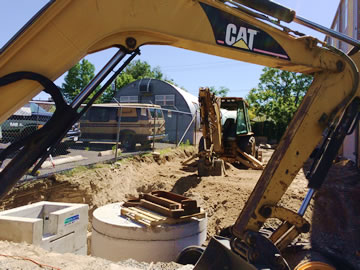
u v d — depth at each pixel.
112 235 5.40
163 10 2.73
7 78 2.29
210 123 11.05
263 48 3.17
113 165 10.68
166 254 5.31
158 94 23.00
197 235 5.68
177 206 5.72
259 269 2.81
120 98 24.52
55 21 2.41
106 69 2.67
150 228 5.29
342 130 3.40
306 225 3.25
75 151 13.25
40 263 3.54
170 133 21.61
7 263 3.41
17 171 2.37
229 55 3.18
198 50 3.07
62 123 2.47
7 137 9.23
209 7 2.89
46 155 2.45
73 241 5.41
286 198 8.29
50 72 2.43
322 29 3.23
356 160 13.39
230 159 13.24
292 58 3.29
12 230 4.61
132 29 2.64
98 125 14.56
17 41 2.33
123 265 4.32
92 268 3.64
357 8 13.47
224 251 3.34
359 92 3.48
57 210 5.73
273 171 3.21
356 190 8.87
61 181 8.45
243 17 3.03
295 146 3.27
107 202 9.33
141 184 11.12
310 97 3.42
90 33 2.51
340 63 3.43
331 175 11.45
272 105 34.88
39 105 10.50
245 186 9.59
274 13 3.01
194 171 12.59
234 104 13.63
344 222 6.84
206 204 8.96
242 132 12.93
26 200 7.55
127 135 14.52
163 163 13.84
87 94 2.60
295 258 3.99
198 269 3.35
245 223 3.12
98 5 2.52
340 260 3.90
